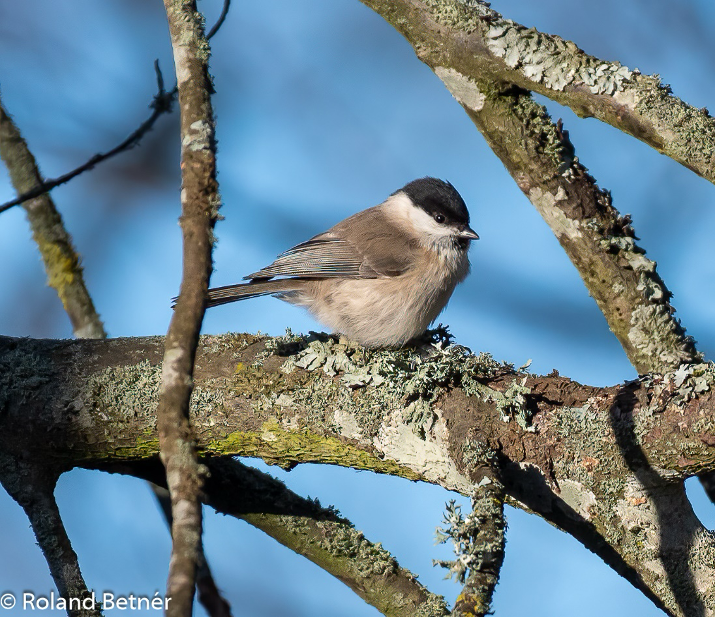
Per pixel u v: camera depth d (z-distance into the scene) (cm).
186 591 416
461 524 557
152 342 771
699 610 667
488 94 827
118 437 733
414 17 830
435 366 704
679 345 820
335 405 712
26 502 718
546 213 852
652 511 663
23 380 735
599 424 659
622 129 742
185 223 571
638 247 841
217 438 730
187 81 638
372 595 743
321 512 779
